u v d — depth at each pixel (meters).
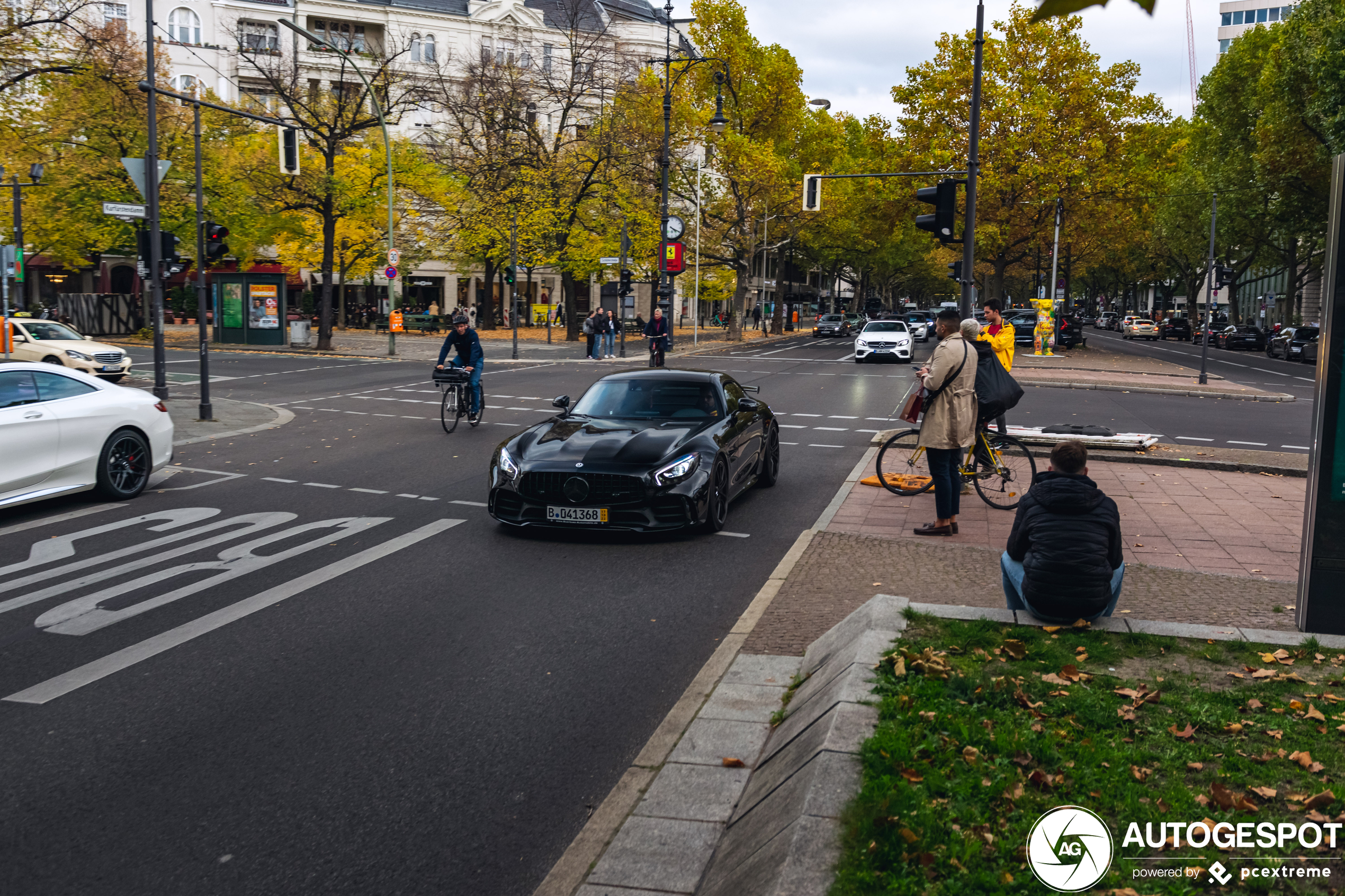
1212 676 4.75
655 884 3.41
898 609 5.64
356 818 3.91
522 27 64.75
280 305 36.41
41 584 7.32
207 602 6.84
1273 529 9.18
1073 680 4.64
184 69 59.94
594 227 45.97
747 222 50.69
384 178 45.62
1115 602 5.63
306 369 28.12
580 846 3.69
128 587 7.21
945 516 8.80
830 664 5.10
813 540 8.57
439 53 64.06
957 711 4.23
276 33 61.91
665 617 6.54
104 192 36.56
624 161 44.50
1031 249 52.88
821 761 3.73
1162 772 3.72
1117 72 44.09
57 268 59.38
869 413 19.56
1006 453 10.18
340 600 6.90
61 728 4.75
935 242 70.69
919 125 45.59
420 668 5.58
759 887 3.05
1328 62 32.16
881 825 3.22
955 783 3.55
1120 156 44.97
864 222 56.47
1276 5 118.31
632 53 46.91
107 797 4.07
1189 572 7.50
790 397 22.36
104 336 41.47
